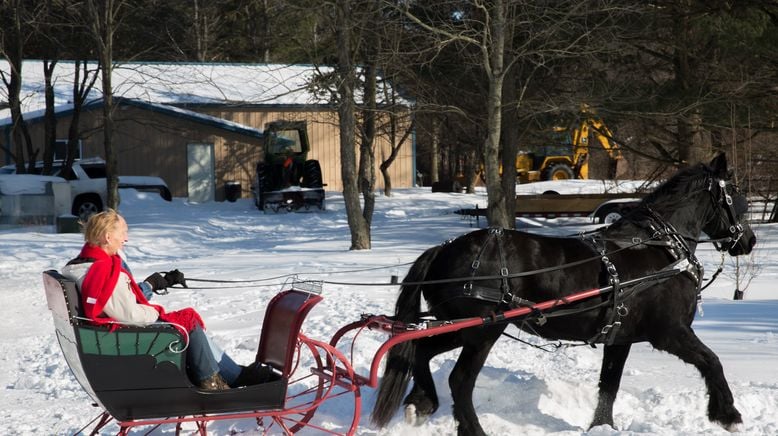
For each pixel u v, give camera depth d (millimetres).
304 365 9859
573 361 10047
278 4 22516
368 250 21375
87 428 7684
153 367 6199
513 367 9781
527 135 26188
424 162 57656
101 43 25094
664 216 8164
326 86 21859
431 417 7891
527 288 7402
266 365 7043
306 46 27625
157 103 40281
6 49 35094
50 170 34656
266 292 15586
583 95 21328
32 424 7875
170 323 6270
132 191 36844
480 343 7340
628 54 24047
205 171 41438
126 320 6164
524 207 27062
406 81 24906
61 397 9078
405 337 6941
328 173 43750
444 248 7629
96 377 6086
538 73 23516
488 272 7332
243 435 7312
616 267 7586
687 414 7766
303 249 22859
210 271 18625
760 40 20203
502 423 7562
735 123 20844
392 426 7648
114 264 6258
